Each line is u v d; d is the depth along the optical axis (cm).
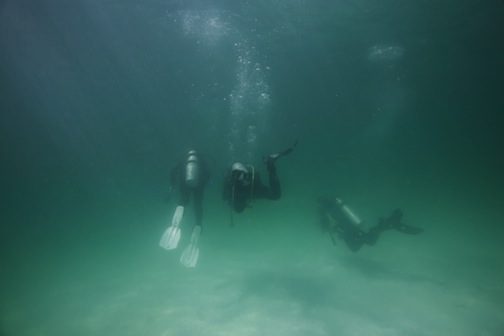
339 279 852
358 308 669
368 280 831
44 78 3194
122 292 866
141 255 1309
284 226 1930
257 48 2316
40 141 8750
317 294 758
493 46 2652
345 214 914
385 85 3778
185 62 2675
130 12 1672
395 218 887
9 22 1792
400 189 4594
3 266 1269
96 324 680
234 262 1089
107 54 2455
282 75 3178
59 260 1331
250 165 576
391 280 822
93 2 1556
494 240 1173
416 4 1638
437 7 1703
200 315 683
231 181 548
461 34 2227
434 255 1031
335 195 966
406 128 9500
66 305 802
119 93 4009
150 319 683
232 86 3544
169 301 774
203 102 4594
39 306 807
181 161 691
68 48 2303
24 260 1360
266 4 1561
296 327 605
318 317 639
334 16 1725
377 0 1553
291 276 902
